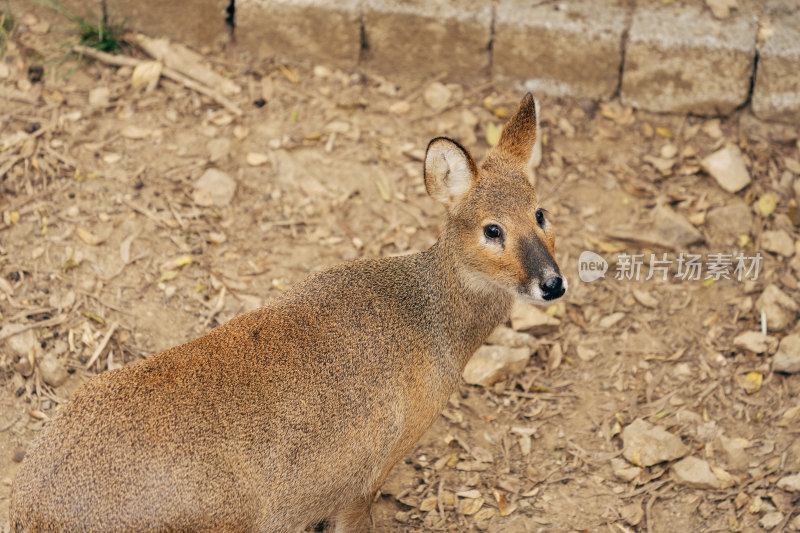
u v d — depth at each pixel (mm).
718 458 2771
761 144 3248
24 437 2680
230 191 3080
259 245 3025
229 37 3352
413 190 3158
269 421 2395
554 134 3273
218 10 3318
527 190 2570
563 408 2859
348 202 3119
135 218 3000
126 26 3340
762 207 3143
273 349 2436
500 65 3332
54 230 2945
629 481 2744
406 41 3326
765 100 3254
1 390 2725
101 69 3266
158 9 3320
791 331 2941
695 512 2697
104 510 2303
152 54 3305
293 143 3193
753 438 2799
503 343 2941
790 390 2857
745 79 3246
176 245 2980
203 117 3213
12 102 3150
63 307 2840
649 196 3172
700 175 3205
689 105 3293
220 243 3010
